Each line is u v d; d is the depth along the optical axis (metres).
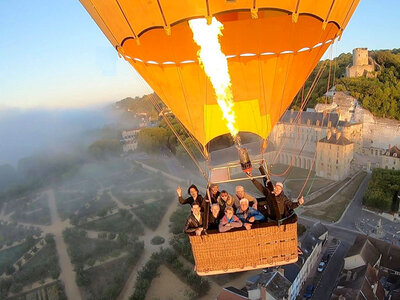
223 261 11.23
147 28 10.93
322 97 106.62
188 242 57.22
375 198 62.84
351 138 90.94
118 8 10.82
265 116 13.07
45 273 55.47
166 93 12.83
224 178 12.12
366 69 117.25
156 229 66.94
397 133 90.94
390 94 100.31
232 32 10.85
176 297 46.03
